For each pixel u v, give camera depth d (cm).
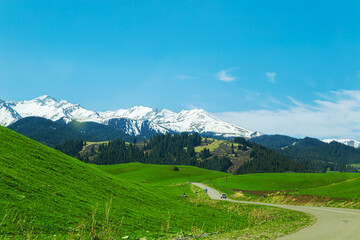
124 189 5359
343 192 8644
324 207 7425
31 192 2898
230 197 12219
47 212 2536
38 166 4194
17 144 4891
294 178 18950
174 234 2862
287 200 9606
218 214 5328
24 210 2384
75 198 3388
